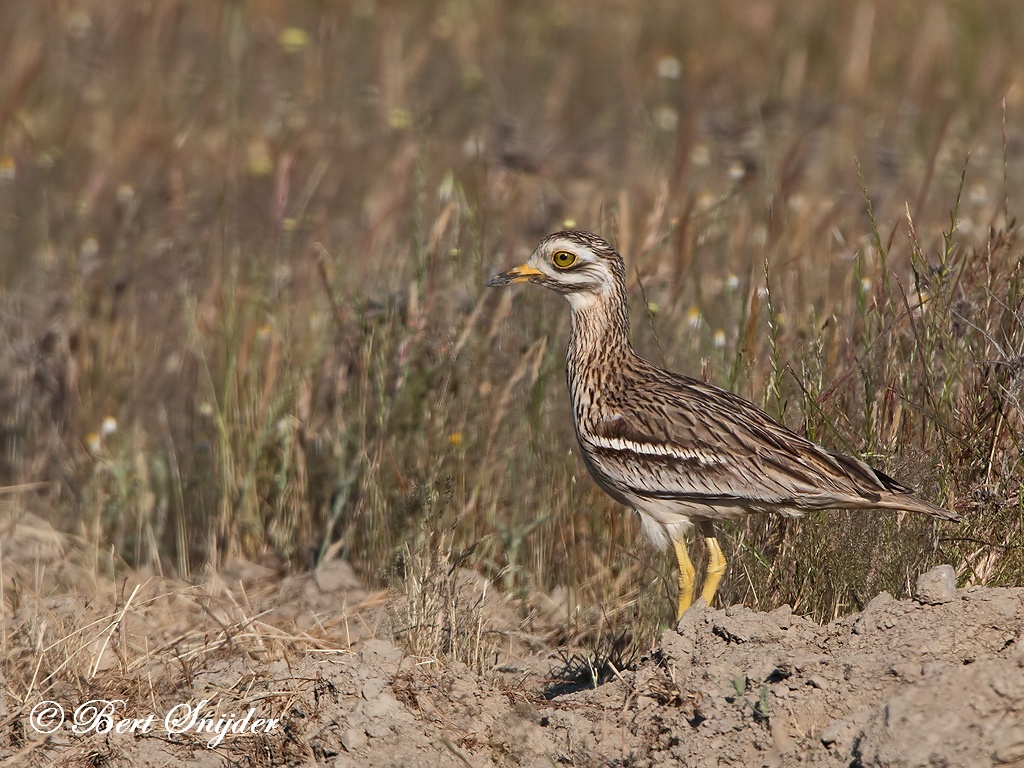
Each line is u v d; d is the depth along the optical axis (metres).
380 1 27.78
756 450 9.25
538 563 11.50
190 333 13.70
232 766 8.22
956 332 9.95
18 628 9.88
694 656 8.30
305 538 12.27
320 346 12.72
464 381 11.86
